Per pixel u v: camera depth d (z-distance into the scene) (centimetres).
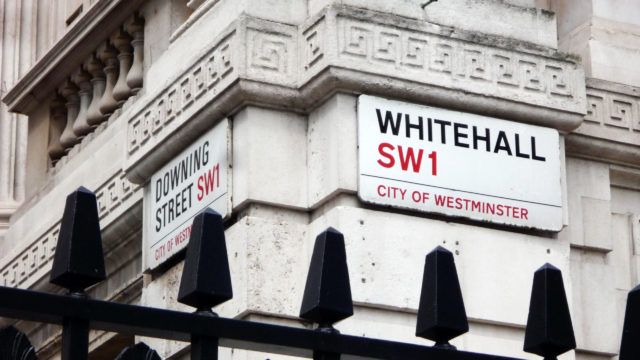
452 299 605
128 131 1176
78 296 539
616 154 1116
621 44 1163
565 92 1070
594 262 1095
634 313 602
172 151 1112
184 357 1077
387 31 1014
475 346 1001
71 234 555
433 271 608
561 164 1064
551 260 1045
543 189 1049
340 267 587
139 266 1273
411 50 1019
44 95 1505
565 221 1052
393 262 984
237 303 991
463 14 1054
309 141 1024
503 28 1066
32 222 1462
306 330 574
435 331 605
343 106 997
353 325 964
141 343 563
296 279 1002
